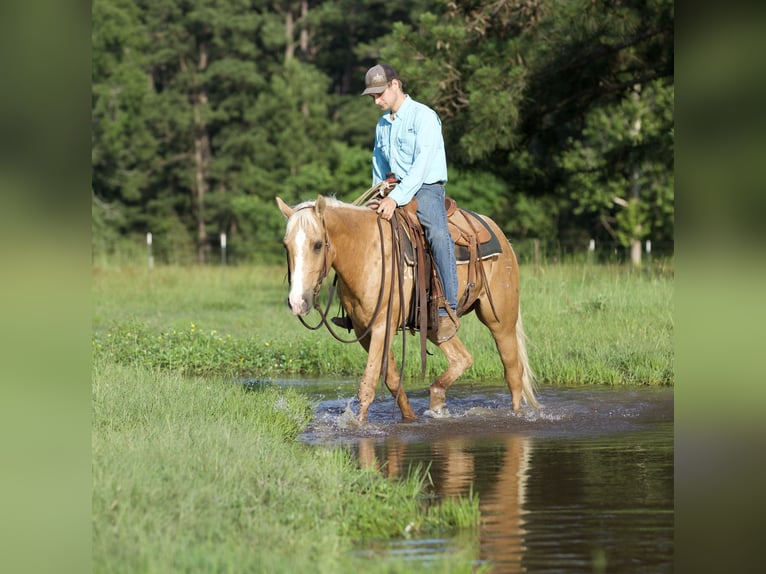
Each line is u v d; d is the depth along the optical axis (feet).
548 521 24.85
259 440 31.37
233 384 45.01
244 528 22.94
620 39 88.17
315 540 22.67
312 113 206.80
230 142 214.90
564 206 188.55
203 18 228.43
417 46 92.94
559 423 39.11
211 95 230.68
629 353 53.47
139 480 24.80
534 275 89.81
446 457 32.63
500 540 23.36
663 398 44.70
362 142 211.61
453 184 164.66
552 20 89.45
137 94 205.26
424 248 38.86
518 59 90.17
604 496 27.27
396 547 22.89
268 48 235.40
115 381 42.24
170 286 120.16
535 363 52.37
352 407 42.98
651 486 28.32
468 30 92.63
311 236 34.65
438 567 20.84
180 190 231.09
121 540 21.13
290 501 25.08
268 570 19.84
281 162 203.62
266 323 76.13
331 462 29.58
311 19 231.91
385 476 29.66
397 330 39.14
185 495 24.38
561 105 94.32
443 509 25.38
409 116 39.17
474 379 51.72
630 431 37.24
